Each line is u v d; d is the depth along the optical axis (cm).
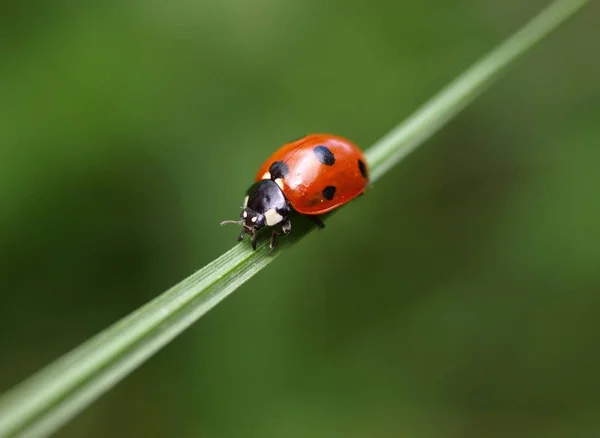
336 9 11
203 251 10
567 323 10
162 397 10
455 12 11
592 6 11
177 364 10
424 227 11
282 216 9
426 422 10
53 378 8
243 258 8
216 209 10
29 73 10
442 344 10
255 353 10
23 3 10
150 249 10
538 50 11
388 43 11
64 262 10
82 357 8
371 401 10
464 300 10
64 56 10
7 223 10
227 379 10
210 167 10
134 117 10
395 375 10
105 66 10
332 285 10
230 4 11
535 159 11
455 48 11
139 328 8
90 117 10
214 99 11
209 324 10
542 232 10
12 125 10
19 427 8
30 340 10
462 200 11
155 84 10
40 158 10
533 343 10
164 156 10
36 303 10
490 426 10
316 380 10
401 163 11
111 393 10
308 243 10
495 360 10
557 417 10
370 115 11
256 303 10
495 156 11
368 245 10
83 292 10
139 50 10
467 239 10
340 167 9
